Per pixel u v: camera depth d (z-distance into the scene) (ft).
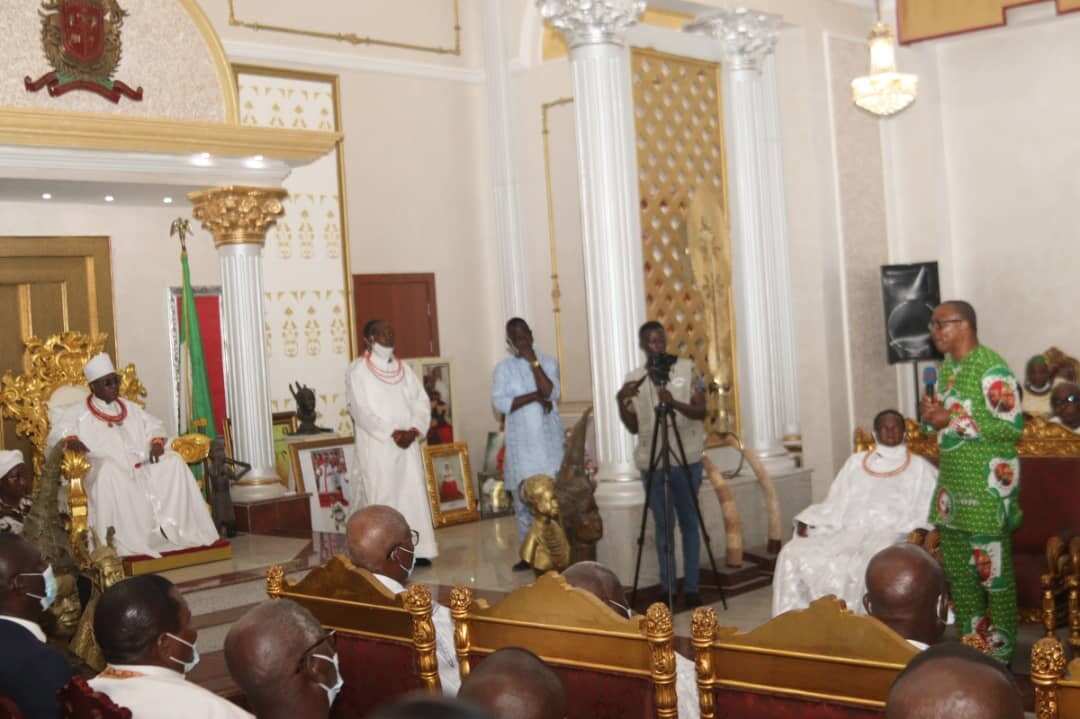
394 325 37.22
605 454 28.48
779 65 35.63
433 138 38.24
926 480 22.34
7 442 27.35
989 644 19.39
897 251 38.60
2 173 24.68
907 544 10.73
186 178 27.58
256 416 29.30
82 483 22.62
